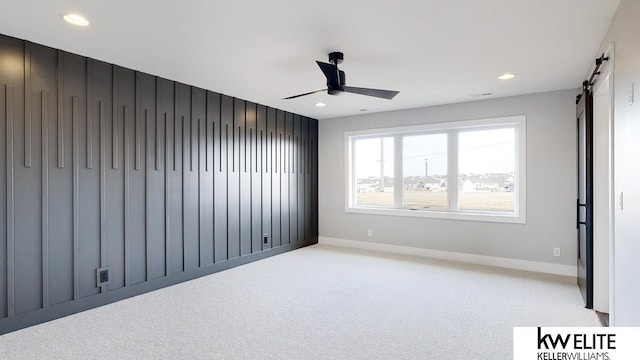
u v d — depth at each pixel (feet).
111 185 11.21
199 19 8.10
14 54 9.12
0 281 8.90
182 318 9.89
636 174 6.06
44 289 9.68
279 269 15.08
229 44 9.55
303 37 9.10
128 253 11.65
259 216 16.85
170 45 9.64
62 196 10.07
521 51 10.00
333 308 10.62
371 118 18.93
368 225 19.19
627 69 6.60
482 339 8.62
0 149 8.91
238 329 9.18
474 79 12.67
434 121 17.03
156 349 8.11
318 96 15.25
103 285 10.96
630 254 6.48
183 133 13.42
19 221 9.23
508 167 15.84
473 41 9.32
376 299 11.38
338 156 20.15
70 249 10.24
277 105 17.12
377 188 19.44
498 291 12.12
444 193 17.38
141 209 12.03
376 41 9.34
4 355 7.84
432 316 10.01
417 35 8.95
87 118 10.60
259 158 16.89
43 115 9.66
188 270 13.57
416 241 17.74
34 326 9.37
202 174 14.15
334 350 8.08
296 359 7.69
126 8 7.56
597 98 10.28
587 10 7.55
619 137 7.17
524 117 14.87
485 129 16.34
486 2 7.29
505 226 15.42
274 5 7.45
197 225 13.94
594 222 10.41
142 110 12.05
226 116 15.19
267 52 10.14
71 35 8.98
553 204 14.38
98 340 8.55
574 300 11.25
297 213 19.29
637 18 6.02
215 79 12.86
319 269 15.06
